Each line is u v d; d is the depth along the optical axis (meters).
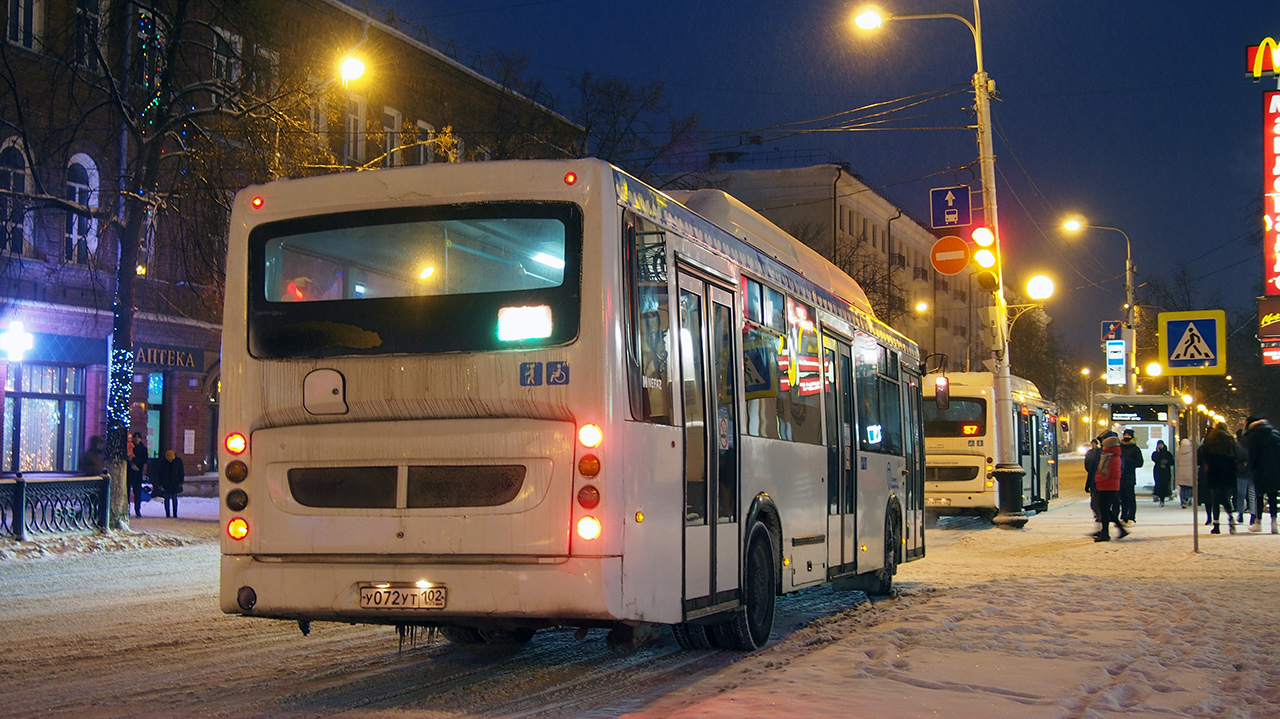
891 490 14.18
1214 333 17.92
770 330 9.98
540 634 10.45
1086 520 29.22
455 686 7.93
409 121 38.72
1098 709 6.90
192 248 22.38
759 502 9.38
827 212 67.38
